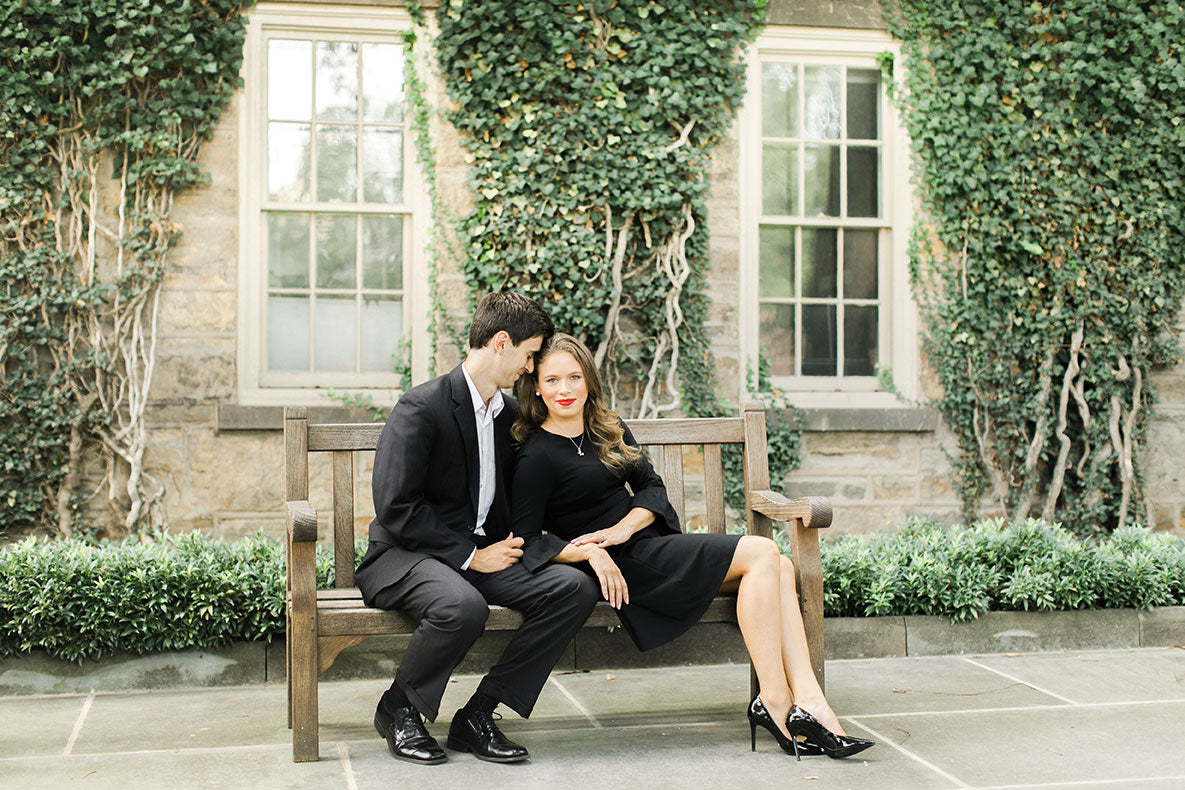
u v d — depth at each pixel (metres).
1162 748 3.37
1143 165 6.53
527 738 3.49
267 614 4.25
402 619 3.30
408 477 3.31
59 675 4.11
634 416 6.32
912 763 3.21
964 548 4.98
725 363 6.41
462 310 6.15
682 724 3.66
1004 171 6.46
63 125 5.79
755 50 6.54
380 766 3.18
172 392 5.91
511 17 6.11
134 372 5.84
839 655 4.65
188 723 3.66
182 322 5.94
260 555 4.58
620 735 3.52
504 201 6.11
